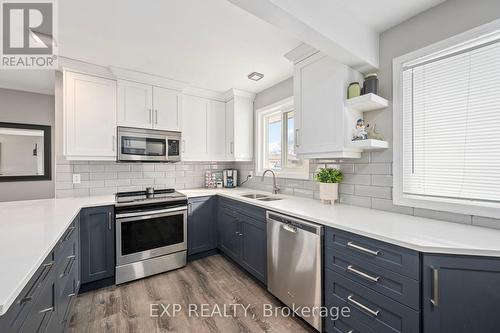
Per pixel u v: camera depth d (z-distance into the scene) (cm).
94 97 242
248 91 330
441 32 148
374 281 127
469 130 139
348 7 154
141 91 268
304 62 208
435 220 151
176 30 177
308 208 193
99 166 275
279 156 313
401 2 148
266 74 268
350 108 181
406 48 166
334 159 222
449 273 105
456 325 105
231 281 237
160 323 173
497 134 129
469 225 138
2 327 68
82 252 209
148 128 272
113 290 218
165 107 284
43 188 335
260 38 190
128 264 231
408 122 167
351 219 155
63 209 189
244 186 366
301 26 135
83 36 184
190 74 267
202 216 292
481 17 132
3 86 306
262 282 219
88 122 239
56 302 124
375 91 174
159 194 288
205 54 217
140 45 200
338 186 217
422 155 160
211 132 330
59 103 245
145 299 204
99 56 221
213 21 166
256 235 227
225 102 344
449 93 147
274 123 323
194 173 350
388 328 121
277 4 120
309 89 204
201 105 321
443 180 151
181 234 267
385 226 138
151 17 160
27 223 147
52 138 341
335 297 150
